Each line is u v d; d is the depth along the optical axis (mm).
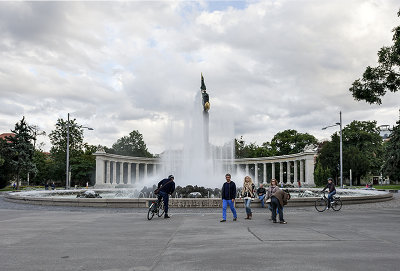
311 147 68938
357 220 17859
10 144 70688
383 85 33562
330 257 9367
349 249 10422
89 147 111062
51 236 12945
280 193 16734
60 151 98562
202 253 9914
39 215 20641
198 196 31625
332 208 24156
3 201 34781
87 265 8656
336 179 93438
